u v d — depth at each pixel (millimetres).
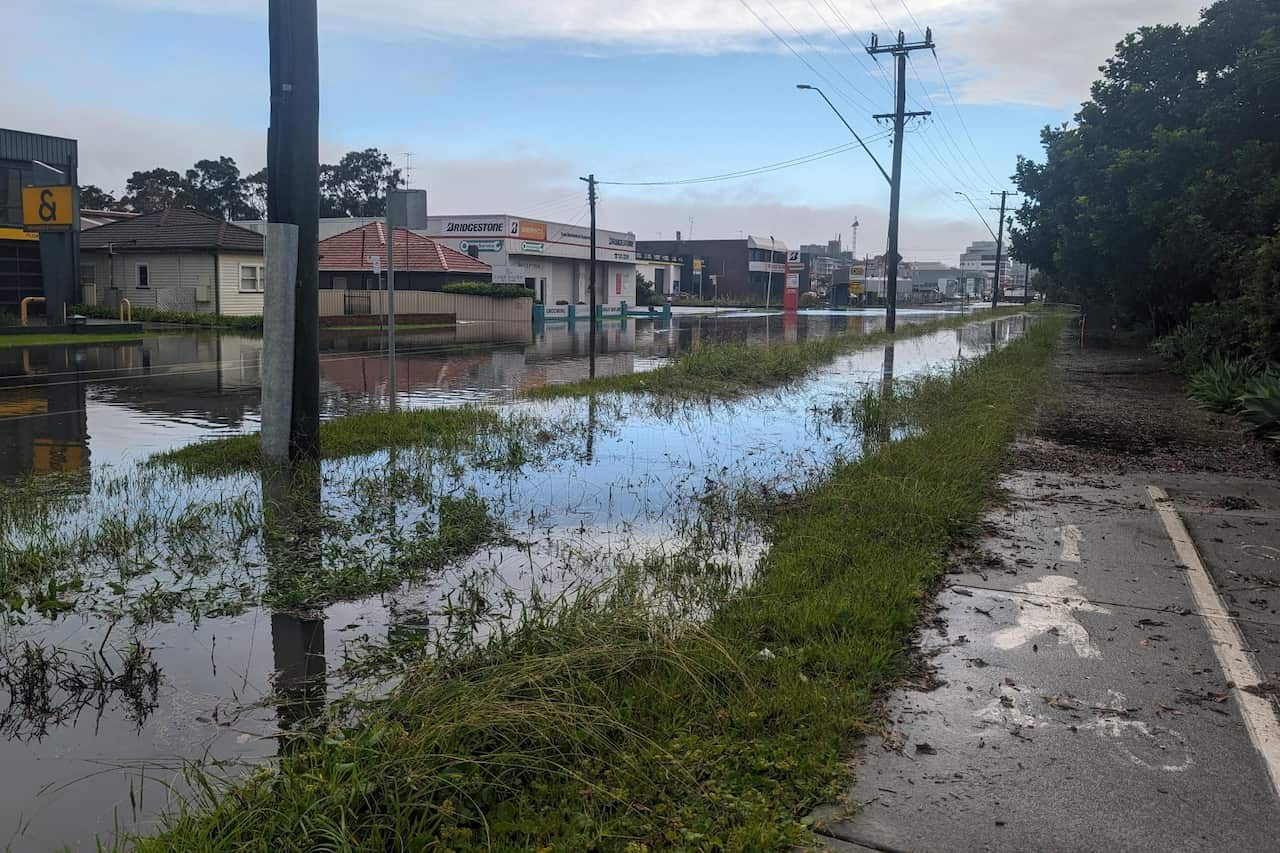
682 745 3887
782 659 4758
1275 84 20938
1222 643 5289
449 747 3645
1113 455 11453
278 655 5164
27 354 25484
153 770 3957
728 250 105562
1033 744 4121
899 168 37688
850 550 6660
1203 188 22297
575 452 11516
